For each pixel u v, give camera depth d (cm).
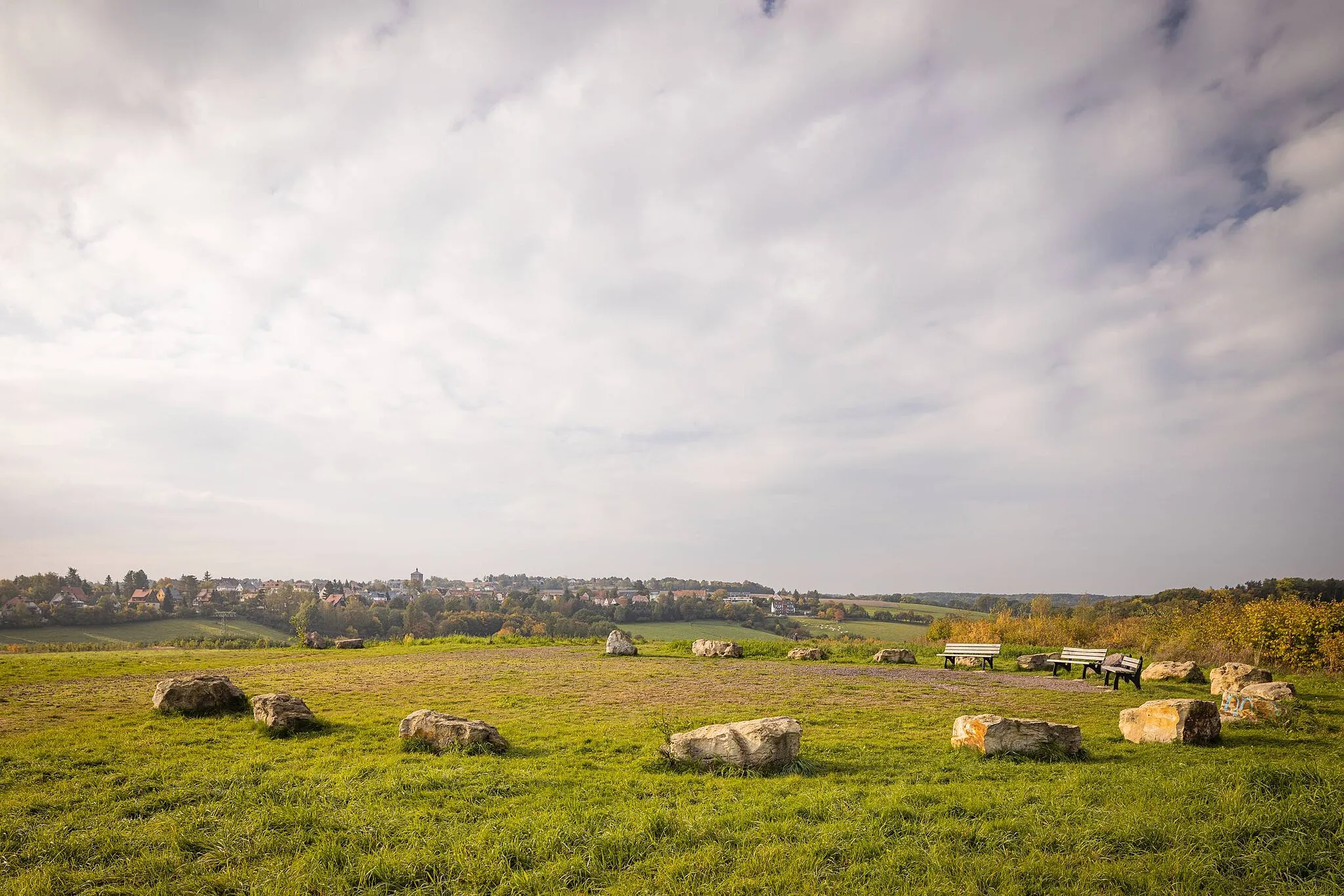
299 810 917
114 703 1898
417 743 1333
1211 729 1297
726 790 1007
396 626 11025
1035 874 698
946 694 2109
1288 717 1471
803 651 3300
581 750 1311
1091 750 1253
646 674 2644
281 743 1388
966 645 2959
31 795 1012
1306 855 712
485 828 848
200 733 1471
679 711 1798
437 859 765
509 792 1013
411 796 986
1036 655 2927
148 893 706
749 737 1139
